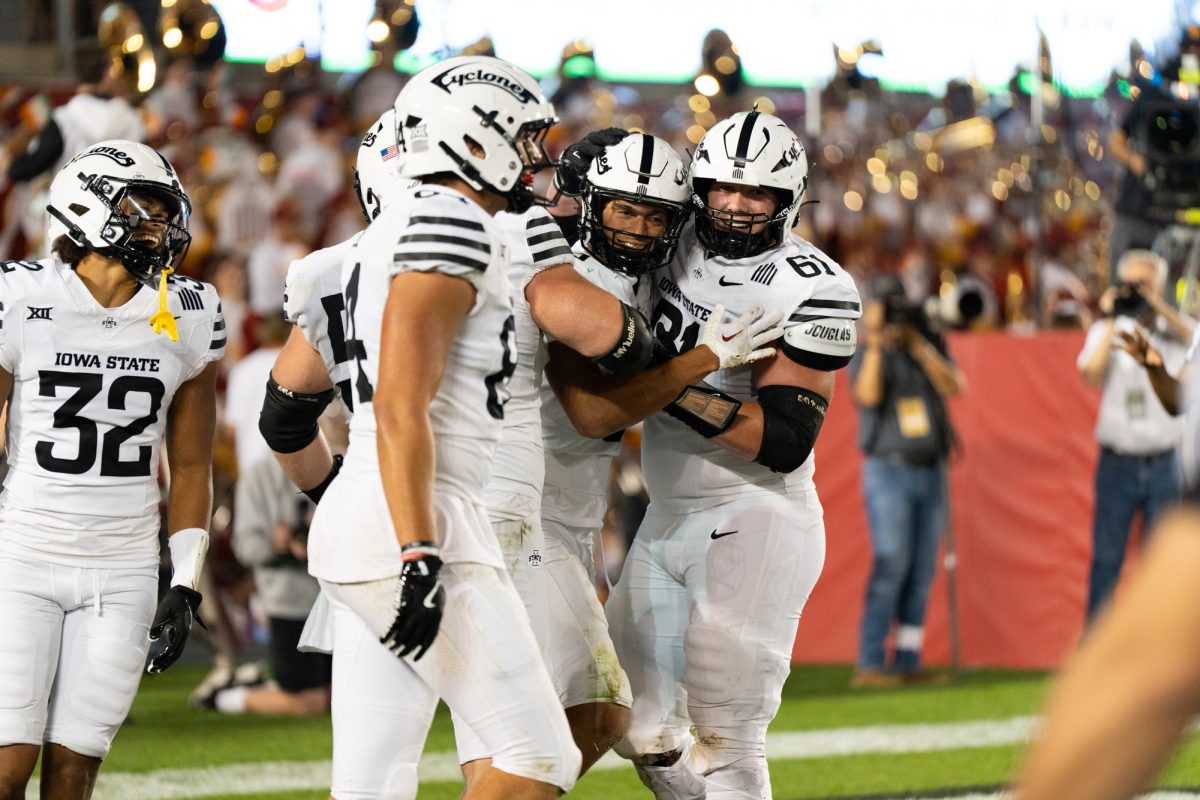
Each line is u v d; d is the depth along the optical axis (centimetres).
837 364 1149
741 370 1187
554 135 3444
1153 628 377
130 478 1132
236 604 2908
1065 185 3419
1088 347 2503
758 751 1170
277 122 3497
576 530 1169
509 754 855
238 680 2311
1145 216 2812
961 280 3631
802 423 1125
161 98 3356
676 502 1196
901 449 2512
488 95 908
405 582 820
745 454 1114
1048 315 3475
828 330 1133
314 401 1074
